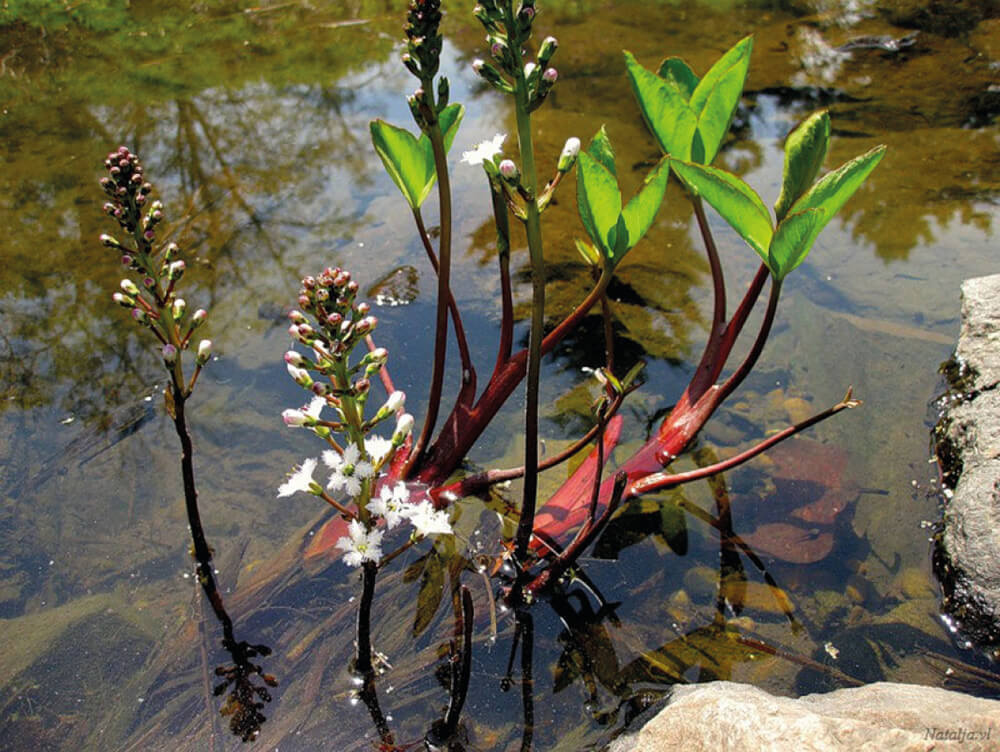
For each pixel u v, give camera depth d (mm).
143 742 300
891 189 562
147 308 317
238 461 400
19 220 550
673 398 428
